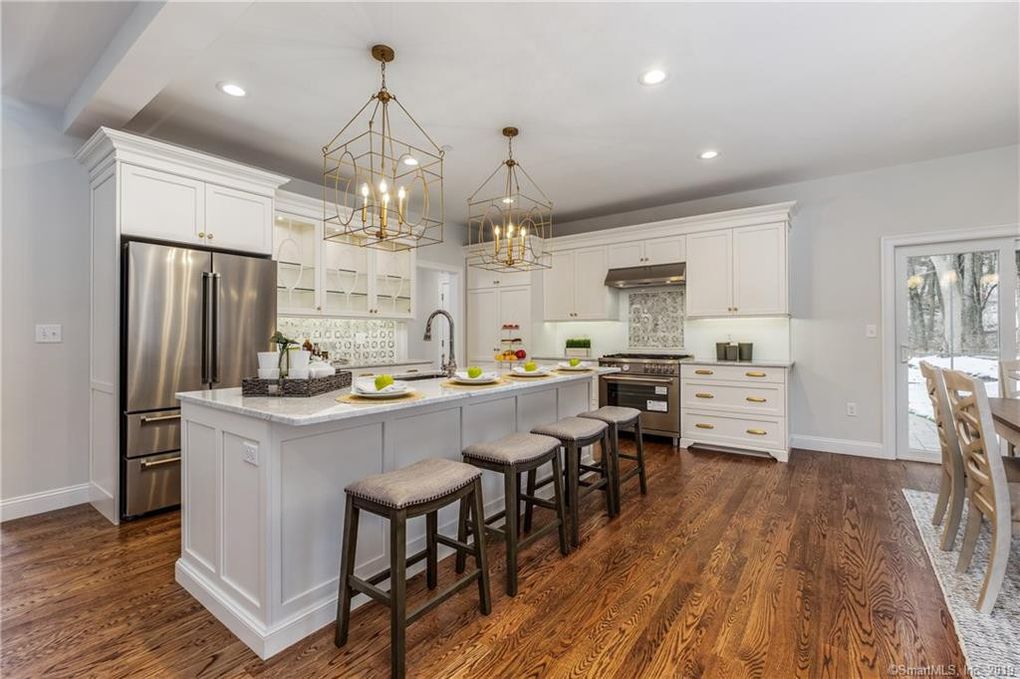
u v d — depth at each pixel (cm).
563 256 568
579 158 394
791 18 221
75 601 200
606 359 512
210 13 202
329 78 272
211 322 311
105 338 299
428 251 582
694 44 241
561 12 217
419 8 214
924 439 410
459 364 627
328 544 188
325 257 438
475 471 190
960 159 391
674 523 283
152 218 296
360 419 201
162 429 297
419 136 352
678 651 168
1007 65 260
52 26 232
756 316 444
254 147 372
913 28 229
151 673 158
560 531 243
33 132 302
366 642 175
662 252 499
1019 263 378
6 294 292
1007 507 185
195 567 207
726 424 444
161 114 315
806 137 355
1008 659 161
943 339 403
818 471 384
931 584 210
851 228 435
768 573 221
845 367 439
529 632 179
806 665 160
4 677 155
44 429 305
